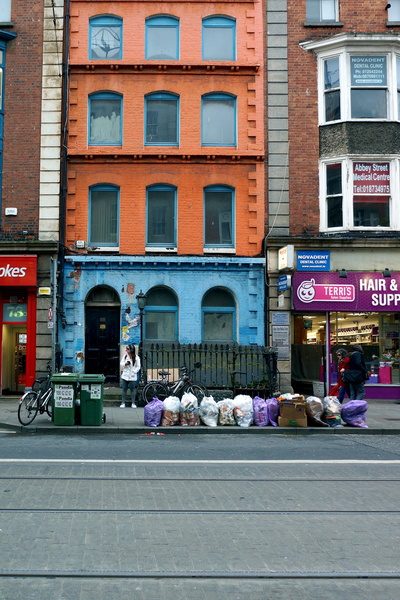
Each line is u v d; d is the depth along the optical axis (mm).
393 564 5066
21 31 18828
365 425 13258
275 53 19094
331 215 18766
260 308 18422
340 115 18766
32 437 11547
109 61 18797
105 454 9664
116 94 19078
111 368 18406
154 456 9594
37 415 13961
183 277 18406
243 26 19219
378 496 7266
